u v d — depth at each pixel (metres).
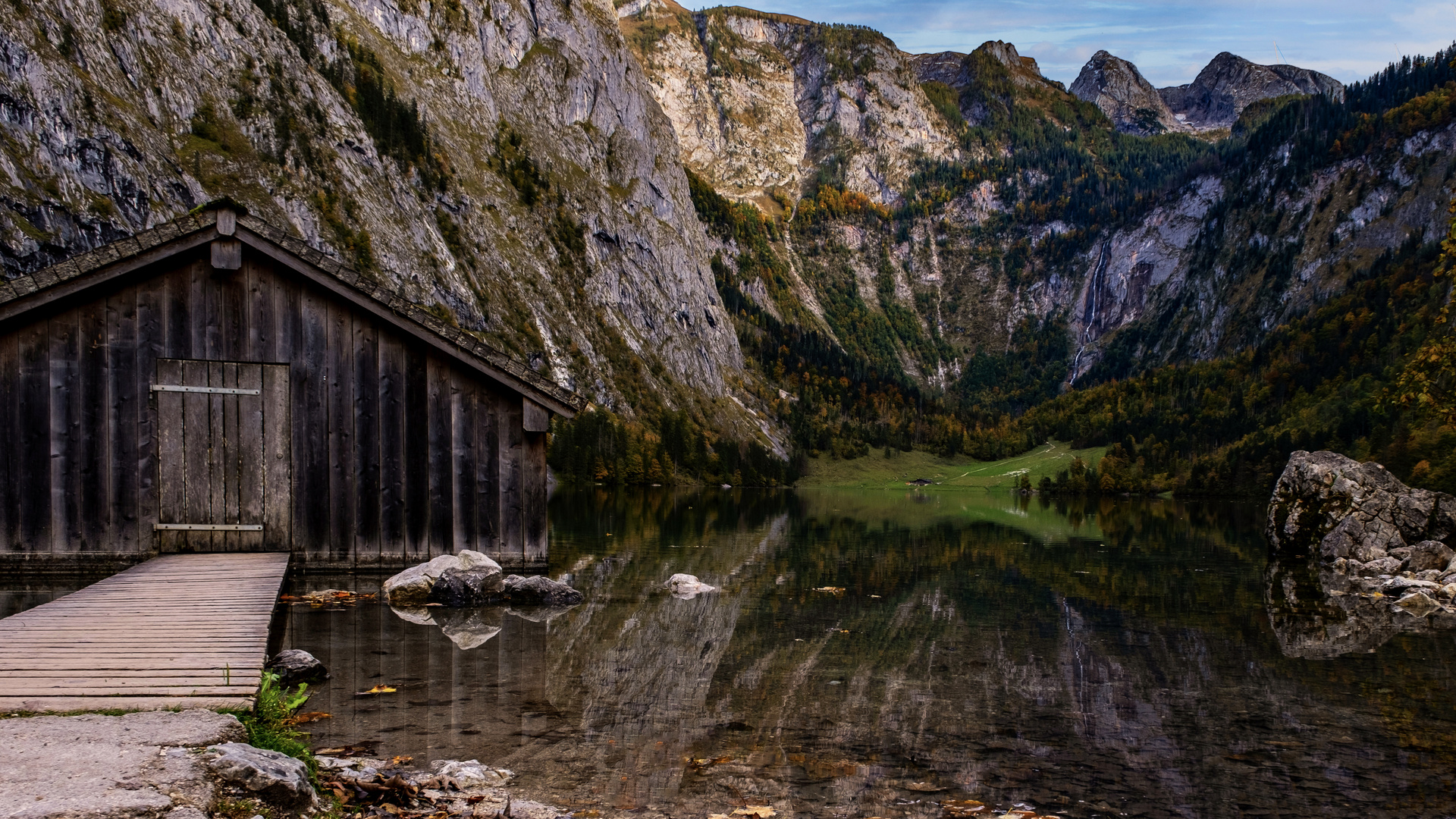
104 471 18.95
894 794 8.38
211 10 151.88
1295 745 10.19
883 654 14.82
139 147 113.81
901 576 25.86
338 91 182.62
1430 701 12.30
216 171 131.75
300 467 19.83
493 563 19.42
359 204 156.38
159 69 134.50
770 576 25.30
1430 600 21.34
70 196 99.75
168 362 19.22
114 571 18.95
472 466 20.77
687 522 50.59
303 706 10.84
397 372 20.33
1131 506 109.75
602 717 10.68
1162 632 17.33
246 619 12.29
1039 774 9.06
